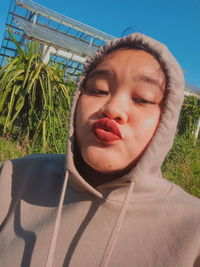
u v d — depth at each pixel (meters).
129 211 0.66
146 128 0.61
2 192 0.85
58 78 3.01
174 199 0.69
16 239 0.72
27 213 0.78
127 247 0.62
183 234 0.61
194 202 0.69
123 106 0.61
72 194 0.75
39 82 2.89
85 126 0.64
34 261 0.65
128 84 0.62
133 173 0.62
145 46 0.65
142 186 0.67
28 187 0.84
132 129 0.61
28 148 2.58
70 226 0.68
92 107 0.64
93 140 0.62
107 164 0.61
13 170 0.90
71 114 0.72
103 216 0.67
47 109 2.84
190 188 2.47
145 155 0.62
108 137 0.60
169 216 0.65
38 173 0.87
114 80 0.63
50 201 0.78
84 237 0.65
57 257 0.64
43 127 2.75
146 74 0.62
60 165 0.88
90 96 0.66
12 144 2.59
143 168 0.62
